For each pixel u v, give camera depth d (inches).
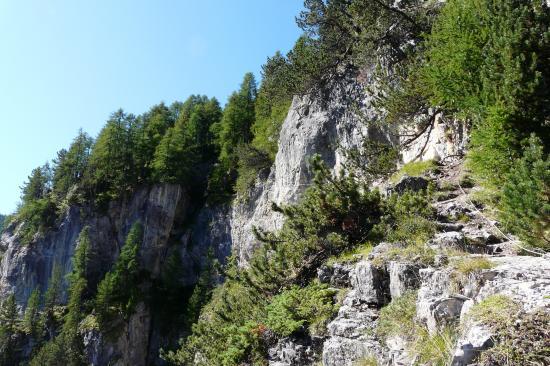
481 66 392.5
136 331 2026.3
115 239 2443.4
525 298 186.9
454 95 451.5
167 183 2479.1
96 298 2062.0
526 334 161.9
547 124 337.7
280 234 615.5
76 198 2593.5
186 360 720.3
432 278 268.5
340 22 1000.9
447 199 468.4
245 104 2635.3
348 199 525.3
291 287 499.8
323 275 475.5
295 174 1119.6
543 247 280.8
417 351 218.5
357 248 484.4
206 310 1466.5
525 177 284.4
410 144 757.3
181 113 3093.0
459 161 567.5
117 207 2498.8
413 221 411.8
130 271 2117.4
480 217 395.2
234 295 677.3
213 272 1868.8
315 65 1047.0
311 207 557.6
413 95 644.7
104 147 2625.5
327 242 534.0
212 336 626.8
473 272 239.8
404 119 696.4
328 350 326.3
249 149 1846.7
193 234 2332.7
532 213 269.9
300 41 1191.6
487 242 341.4
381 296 349.7
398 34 846.5
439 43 518.6
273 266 565.3
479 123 395.5
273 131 1839.3
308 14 1023.6
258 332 462.3
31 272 2464.3
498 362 157.1
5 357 1982.0
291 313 430.9
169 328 2090.3
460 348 167.8
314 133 1083.3
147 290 2192.4
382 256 372.5
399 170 670.5
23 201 3149.6
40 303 2338.8
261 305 541.0
